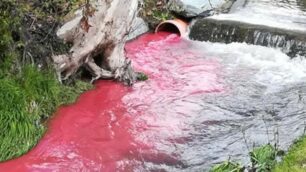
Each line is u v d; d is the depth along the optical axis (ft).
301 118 16.48
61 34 16.75
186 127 16.17
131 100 17.49
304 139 14.83
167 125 16.28
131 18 18.07
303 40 20.92
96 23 17.16
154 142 15.49
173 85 18.54
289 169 13.37
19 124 14.92
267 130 15.92
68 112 16.57
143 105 17.26
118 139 15.58
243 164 14.23
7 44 15.84
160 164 14.65
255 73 19.66
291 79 19.22
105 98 17.48
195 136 15.78
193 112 16.94
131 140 15.55
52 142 15.26
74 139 15.47
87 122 16.24
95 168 14.46
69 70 17.47
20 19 15.98
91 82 18.15
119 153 15.02
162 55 21.09
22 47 16.20
